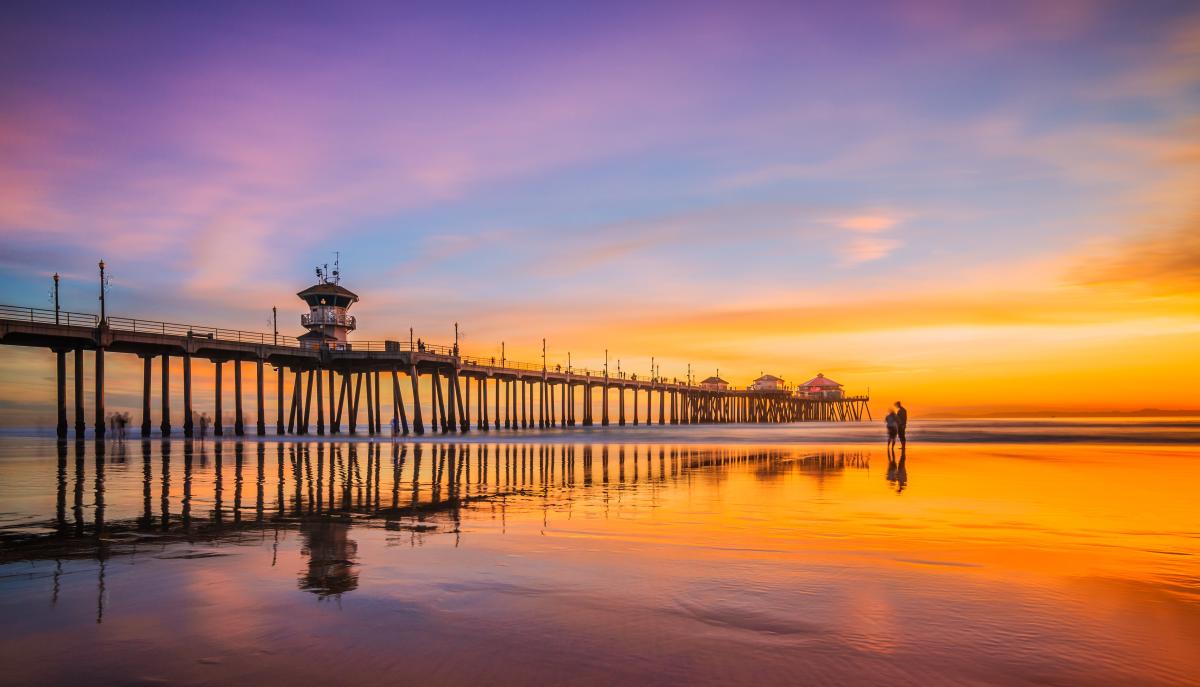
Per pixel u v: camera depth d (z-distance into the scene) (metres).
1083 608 6.22
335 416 74.50
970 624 5.75
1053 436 51.59
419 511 12.69
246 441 47.47
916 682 4.53
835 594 6.70
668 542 9.48
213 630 5.68
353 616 6.04
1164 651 5.12
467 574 7.59
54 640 5.46
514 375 88.25
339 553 8.81
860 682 4.53
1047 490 15.78
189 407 53.66
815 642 5.32
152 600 6.60
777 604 6.36
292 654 5.11
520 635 5.51
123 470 21.77
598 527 10.79
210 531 10.54
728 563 8.10
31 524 11.19
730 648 5.20
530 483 17.78
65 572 7.77
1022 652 5.10
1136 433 57.69
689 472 21.19
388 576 7.52
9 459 27.05
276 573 7.69
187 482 17.95
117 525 11.11
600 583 7.16
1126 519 11.43
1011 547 9.04
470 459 27.81
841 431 75.19
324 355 63.91
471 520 11.57
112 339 47.50
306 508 13.06
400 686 4.50
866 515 11.94
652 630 5.62
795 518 11.62
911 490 15.85
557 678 4.61
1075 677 4.62
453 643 5.33
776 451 33.59
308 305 70.44
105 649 5.25
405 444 42.75
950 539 9.63
